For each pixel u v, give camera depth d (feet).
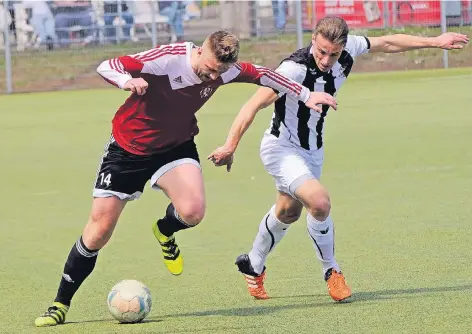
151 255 49.98
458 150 81.92
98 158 87.45
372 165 76.54
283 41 169.07
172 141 37.24
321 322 35.60
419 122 101.71
